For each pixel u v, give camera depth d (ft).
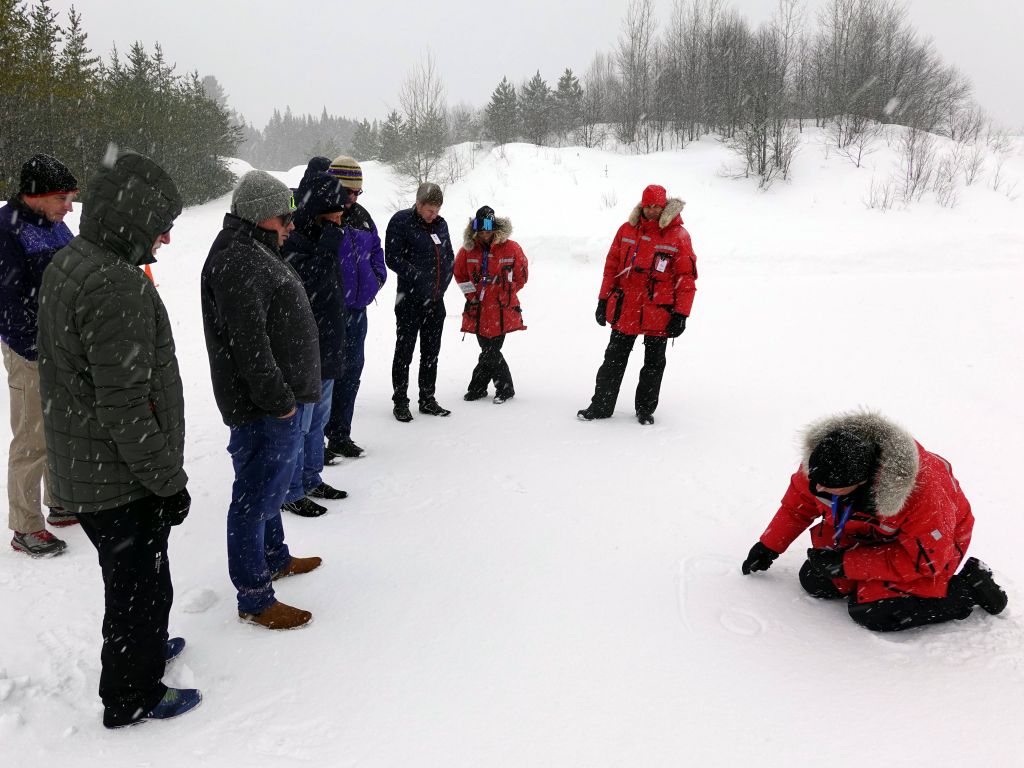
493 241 18.51
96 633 8.56
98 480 6.61
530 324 31.91
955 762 6.48
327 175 11.82
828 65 87.66
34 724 7.04
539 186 61.82
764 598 9.46
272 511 8.57
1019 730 6.86
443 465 14.46
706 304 31.42
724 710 7.22
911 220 50.83
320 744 6.81
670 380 21.70
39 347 6.61
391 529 11.57
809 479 8.49
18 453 10.07
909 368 21.67
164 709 7.18
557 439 16.10
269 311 8.29
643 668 7.93
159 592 7.11
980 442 15.75
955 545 8.80
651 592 9.60
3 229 9.53
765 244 44.06
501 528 11.58
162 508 6.98
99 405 6.28
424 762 6.56
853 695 7.45
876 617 8.59
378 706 7.35
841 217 52.65
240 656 8.21
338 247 12.03
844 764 6.48
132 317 6.32
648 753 6.64
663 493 13.05
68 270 6.37
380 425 17.24
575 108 113.39
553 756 6.61
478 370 19.48
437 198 16.38
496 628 8.75
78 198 64.08
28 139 68.03
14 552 10.39
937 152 62.18
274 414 8.07
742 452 15.23
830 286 32.09
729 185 61.21
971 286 29.68
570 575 10.07
